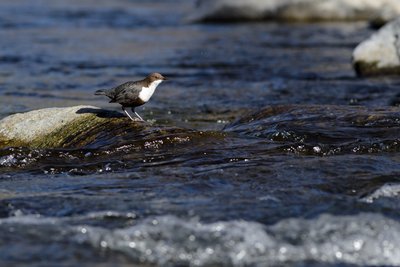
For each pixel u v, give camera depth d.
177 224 8.94
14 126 13.42
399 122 13.33
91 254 8.34
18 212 9.59
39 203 9.88
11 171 11.83
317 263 8.25
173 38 30.66
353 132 13.02
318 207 9.52
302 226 8.89
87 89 19.94
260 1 36.56
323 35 30.83
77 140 12.91
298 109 14.38
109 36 31.14
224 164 11.53
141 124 12.94
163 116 16.67
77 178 11.20
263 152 12.13
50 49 27.22
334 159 11.45
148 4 47.28
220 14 36.72
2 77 21.52
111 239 8.62
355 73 21.77
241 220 9.07
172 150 12.26
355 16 35.78
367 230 8.80
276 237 8.66
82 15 39.44
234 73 22.59
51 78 21.53
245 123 14.45
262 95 19.12
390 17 32.38
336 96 18.69
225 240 8.58
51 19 37.12
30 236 8.74
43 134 13.18
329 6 35.91
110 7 44.44
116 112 13.38
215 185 10.53
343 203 9.66
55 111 13.57
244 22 36.50
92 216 9.37
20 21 35.81
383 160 11.52
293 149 12.24
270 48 27.45
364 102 17.88
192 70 23.25
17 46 27.67
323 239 8.62
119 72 22.81
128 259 8.26
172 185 10.57
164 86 20.56
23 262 8.11
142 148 12.34
